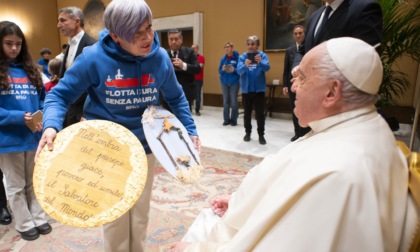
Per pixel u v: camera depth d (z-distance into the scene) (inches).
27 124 71.2
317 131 30.7
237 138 179.0
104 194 37.1
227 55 213.3
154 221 85.6
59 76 104.1
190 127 59.0
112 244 57.1
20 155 75.7
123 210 36.2
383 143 27.6
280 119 244.8
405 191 28.2
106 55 45.8
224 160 137.3
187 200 98.6
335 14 63.4
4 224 84.7
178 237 78.2
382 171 26.2
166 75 53.6
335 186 24.5
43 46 380.5
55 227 83.5
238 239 28.8
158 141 48.1
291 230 25.5
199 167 49.0
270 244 26.5
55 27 389.7
